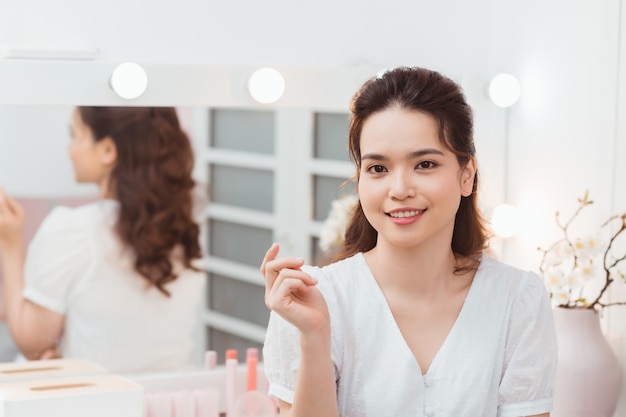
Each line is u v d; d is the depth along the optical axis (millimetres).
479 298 1330
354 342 1306
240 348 2184
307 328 1164
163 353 2107
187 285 2143
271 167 2223
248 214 2213
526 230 2072
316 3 1987
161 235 2129
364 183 1261
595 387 1762
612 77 1827
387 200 1235
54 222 2082
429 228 1241
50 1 1794
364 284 1327
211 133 2186
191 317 2150
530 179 2061
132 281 2119
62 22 1804
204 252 2172
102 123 2104
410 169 1231
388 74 1272
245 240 2219
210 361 2111
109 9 1834
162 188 2137
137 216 2125
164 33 1876
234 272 2213
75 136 2100
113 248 2105
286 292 1155
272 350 1294
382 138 1229
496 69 2105
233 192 2223
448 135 1237
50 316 2062
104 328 2074
